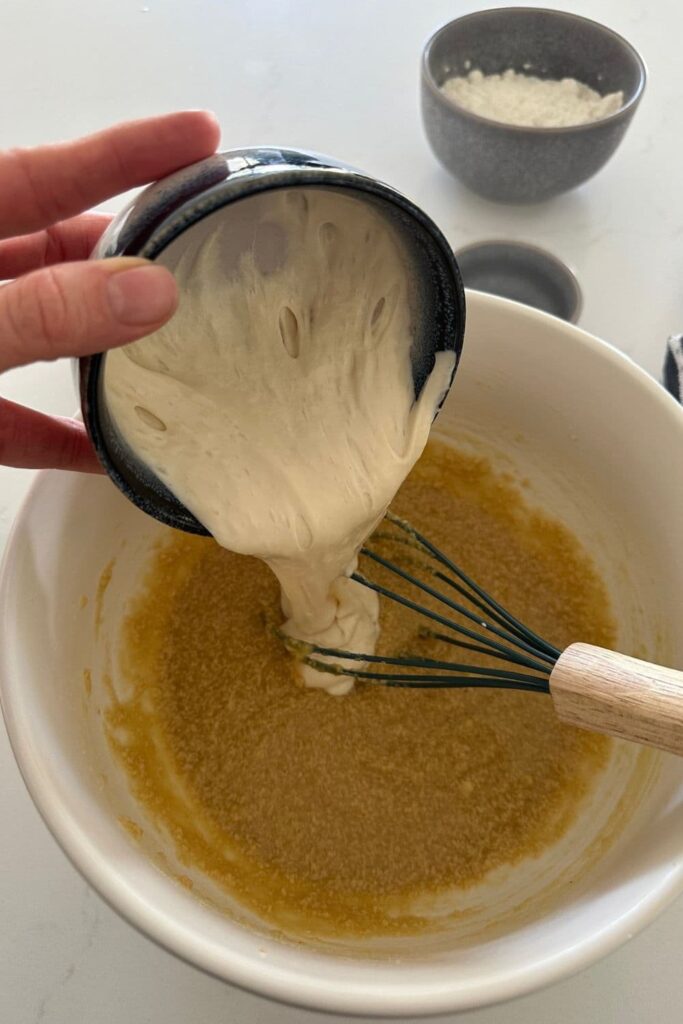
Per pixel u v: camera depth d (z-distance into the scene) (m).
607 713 0.26
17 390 0.42
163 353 0.25
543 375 0.36
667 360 0.40
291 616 0.37
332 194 0.23
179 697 0.37
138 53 0.58
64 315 0.20
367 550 0.36
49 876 0.32
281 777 0.34
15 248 0.32
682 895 0.31
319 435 0.27
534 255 0.43
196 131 0.25
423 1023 0.29
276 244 0.24
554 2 0.61
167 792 0.34
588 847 0.31
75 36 0.59
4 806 0.33
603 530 0.38
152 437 0.26
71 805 0.25
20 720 0.26
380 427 0.28
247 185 0.20
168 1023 0.29
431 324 0.27
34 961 0.30
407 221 0.23
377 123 0.53
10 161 0.25
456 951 0.25
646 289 0.46
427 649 0.37
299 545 0.28
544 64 0.51
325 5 0.61
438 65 0.49
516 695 0.36
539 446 0.39
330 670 0.35
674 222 0.49
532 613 0.39
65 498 0.32
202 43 0.58
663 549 0.34
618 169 0.51
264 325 0.25
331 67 0.57
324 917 0.30
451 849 0.33
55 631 0.31
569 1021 0.29
